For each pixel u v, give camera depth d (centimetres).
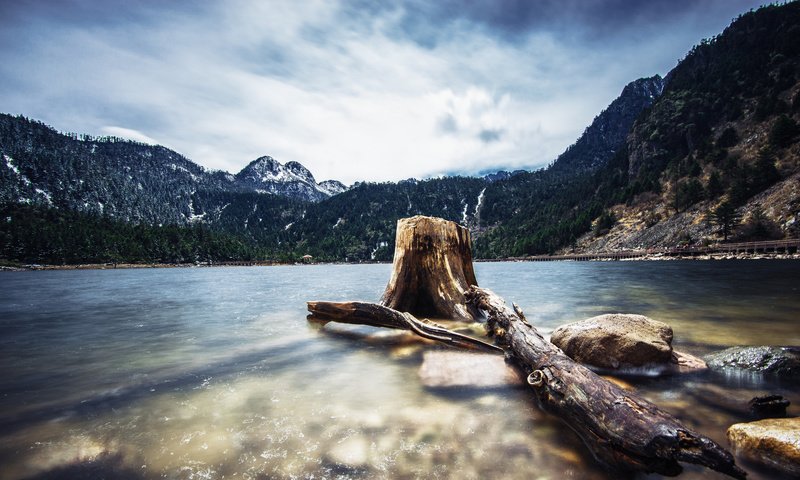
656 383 435
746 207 6994
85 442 299
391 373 484
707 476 252
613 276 2770
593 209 13362
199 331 809
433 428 321
